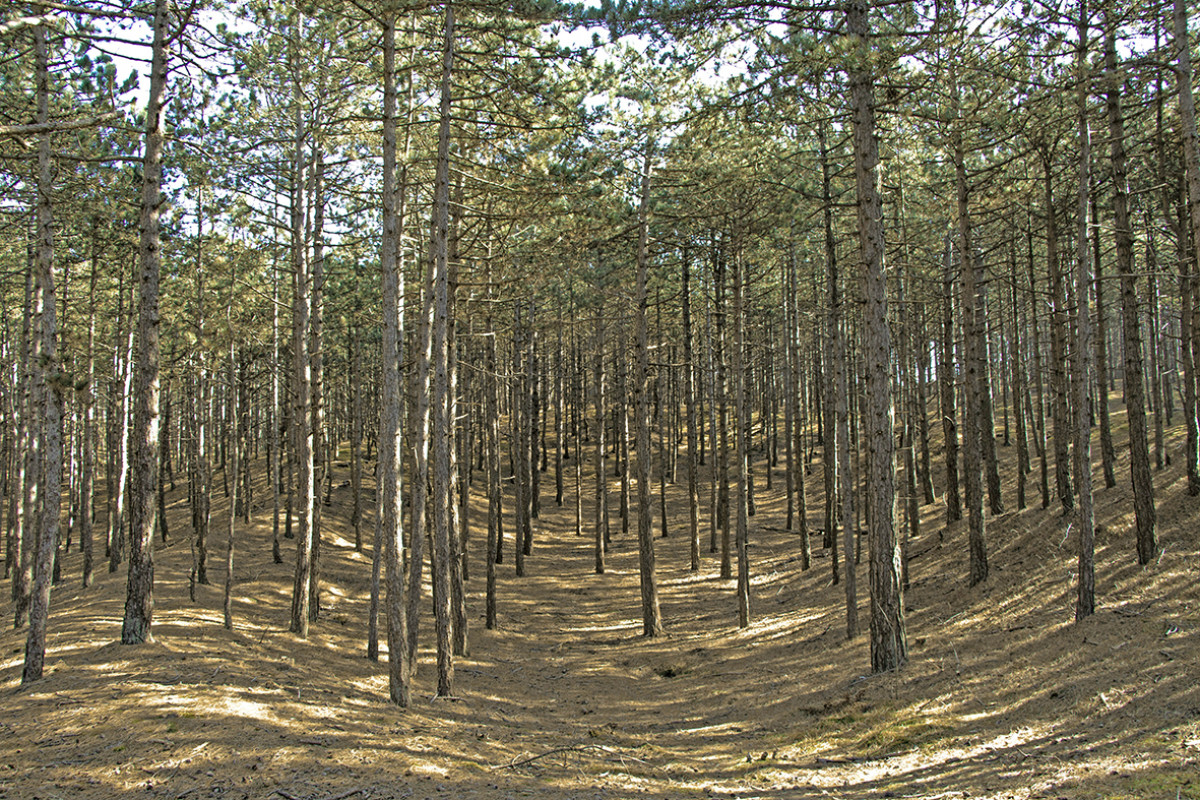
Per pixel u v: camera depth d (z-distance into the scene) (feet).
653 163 59.67
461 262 57.77
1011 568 50.65
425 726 32.27
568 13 35.14
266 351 92.32
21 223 55.88
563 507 123.03
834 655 44.60
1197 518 45.44
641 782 26.86
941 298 68.74
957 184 52.60
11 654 40.55
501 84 40.14
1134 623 34.24
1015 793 21.54
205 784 23.04
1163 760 21.53
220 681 34.37
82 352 70.79
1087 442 37.55
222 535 87.71
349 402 137.08
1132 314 44.11
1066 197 51.01
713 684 44.37
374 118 41.14
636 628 62.44
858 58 32.14
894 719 31.27
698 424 150.82
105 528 117.29
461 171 42.11
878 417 38.65
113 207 53.67
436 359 40.34
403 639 35.60
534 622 65.77
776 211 54.19
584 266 73.82
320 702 33.45
